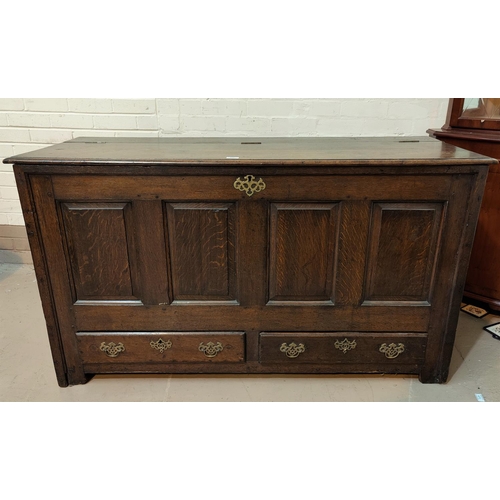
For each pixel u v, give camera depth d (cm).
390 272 164
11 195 267
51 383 179
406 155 156
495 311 229
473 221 155
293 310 168
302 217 156
